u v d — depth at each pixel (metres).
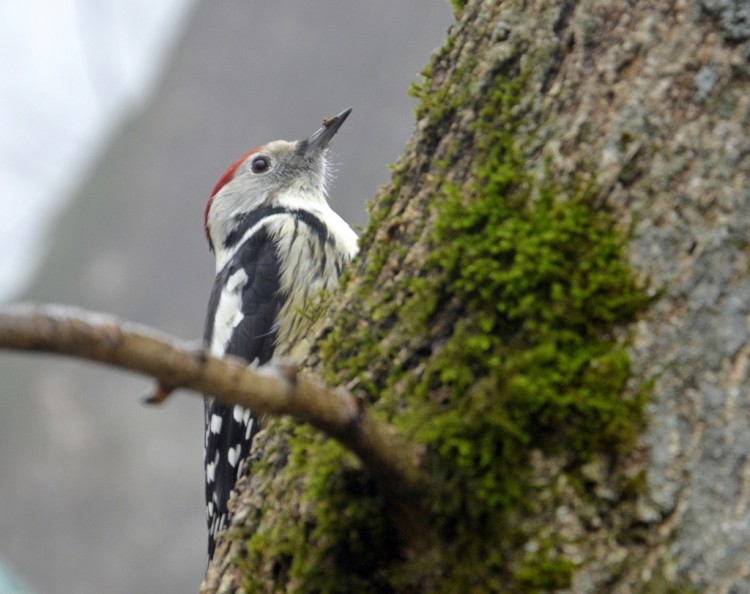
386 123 29.77
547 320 4.80
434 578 4.67
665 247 4.82
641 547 4.46
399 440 4.64
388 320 5.32
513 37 5.45
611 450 4.59
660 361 4.67
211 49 32.88
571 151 5.08
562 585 4.46
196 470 29.44
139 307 31.09
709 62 5.02
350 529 4.88
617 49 5.16
